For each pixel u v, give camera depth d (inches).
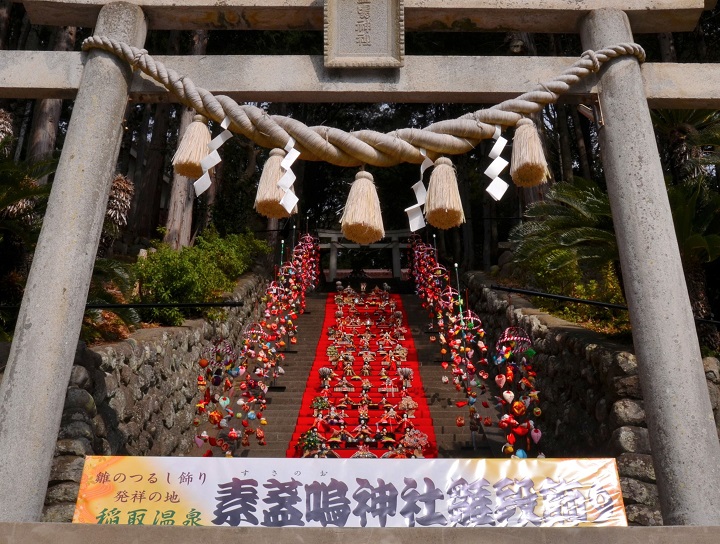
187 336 431.8
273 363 479.2
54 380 140.9
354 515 136.3
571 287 471.2
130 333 370.6
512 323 488.7
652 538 112.1
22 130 767.1
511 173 161.6
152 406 343.9
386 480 140.1
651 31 189.2
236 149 775.1
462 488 139.6
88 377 257.8
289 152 157.8
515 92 174.6
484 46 705.6
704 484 133.6
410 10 181.0
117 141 169.3
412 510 136.6
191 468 142.3
